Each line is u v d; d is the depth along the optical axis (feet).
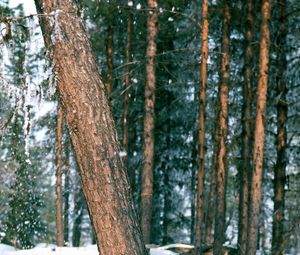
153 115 52.16
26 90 14.29
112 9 59.41
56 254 43.27
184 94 74.18
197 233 46.52
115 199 13.29
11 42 14.73
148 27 52.65
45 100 14.32
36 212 87.30
